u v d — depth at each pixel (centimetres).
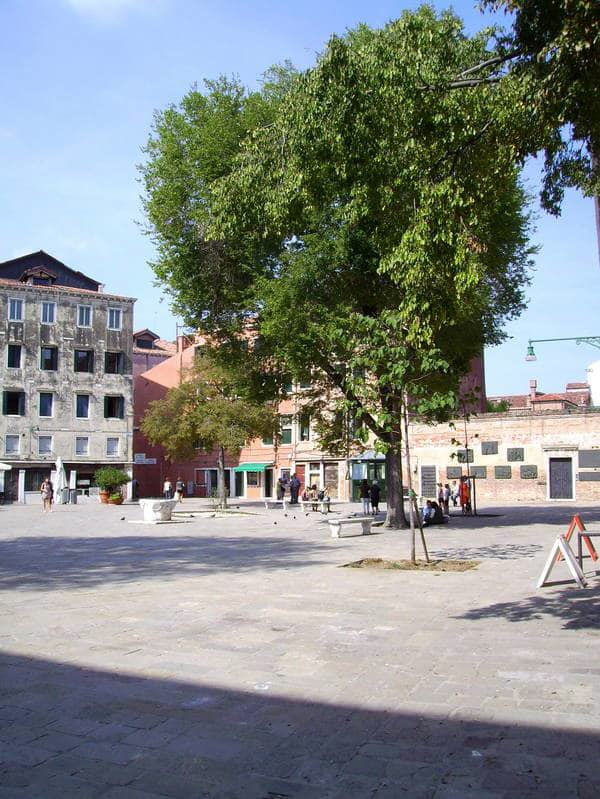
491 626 861
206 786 437
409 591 1140
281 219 1303
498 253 2162
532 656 716
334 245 2177
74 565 1561
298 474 6047
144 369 7644
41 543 2127
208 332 2752
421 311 1060
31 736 524
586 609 952
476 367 5381
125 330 6169
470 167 1077
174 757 482
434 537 2183
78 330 5962
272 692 620
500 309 2541
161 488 7056
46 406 5806
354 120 1109
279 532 2522
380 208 1220
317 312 2281
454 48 1106
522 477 4612
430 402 1381
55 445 5794
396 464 2597
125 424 6094
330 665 702
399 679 649
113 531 2616
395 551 1803
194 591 1177
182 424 4684
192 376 4844
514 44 987
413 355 1462
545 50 871
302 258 2202
